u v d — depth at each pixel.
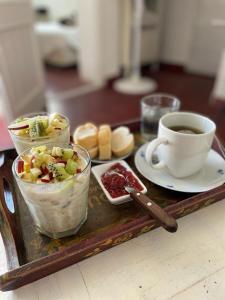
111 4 1.34
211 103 1.25
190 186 0.29
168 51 1.79
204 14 1.54
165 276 0.22
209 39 1.59
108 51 1.47
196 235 0.25
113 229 0.23
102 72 1.49
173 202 0.28
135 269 0.22
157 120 0.38
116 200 0.27
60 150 0.23
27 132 0.28
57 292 0.21
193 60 1.71
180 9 1.60
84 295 0.20
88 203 0.28
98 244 0.22
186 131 0.31
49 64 1.87
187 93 1.39
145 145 0.37
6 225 0.24
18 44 0.96
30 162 0.22
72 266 0.22
